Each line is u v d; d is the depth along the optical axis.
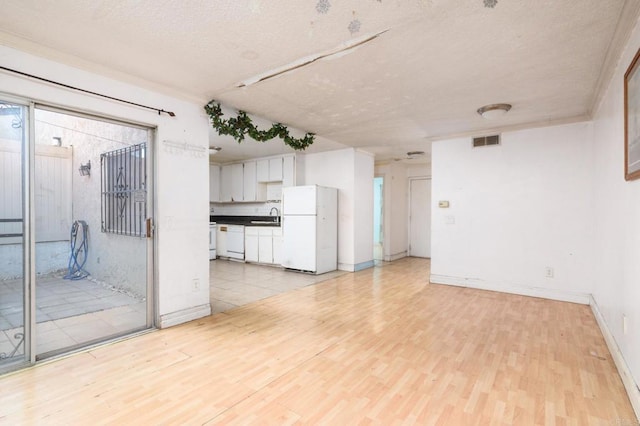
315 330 3.03
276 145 5.70
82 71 2.53
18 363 2.27
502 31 2.07
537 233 4.21
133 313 3.44
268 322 3.25
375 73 2.70
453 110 3.67
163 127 3.09
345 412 1.81
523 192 4.30
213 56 2.44
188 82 2.93
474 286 4.66
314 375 2.21
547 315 3.48
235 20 1.97
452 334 2.95
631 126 2.01
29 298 2.32
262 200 7.10
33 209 2.34
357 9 1.84
